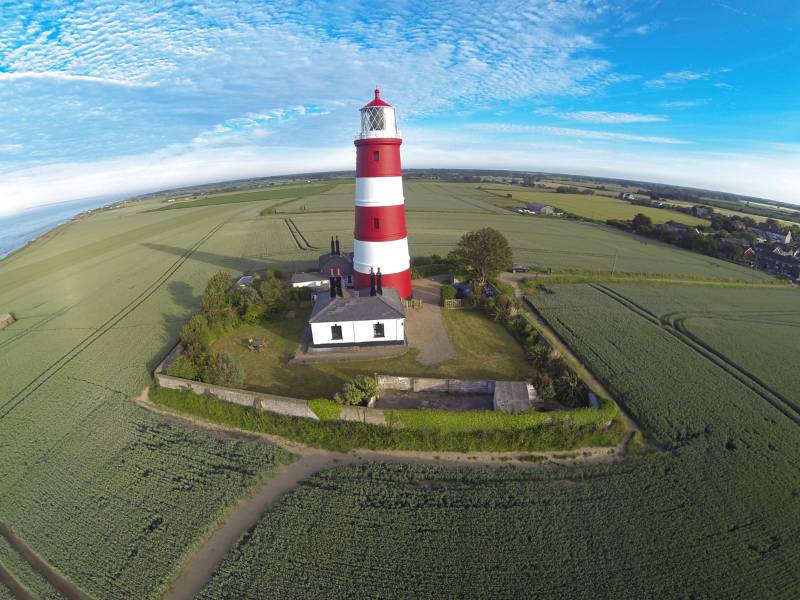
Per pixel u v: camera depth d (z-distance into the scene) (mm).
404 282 39750
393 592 15164
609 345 33938
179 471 20797
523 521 17906
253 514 18578
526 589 15195
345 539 17188
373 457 21969
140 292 49812
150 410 25906
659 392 27203
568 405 25531
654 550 16562
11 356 33781
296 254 67625
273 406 24484
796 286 55281
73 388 28547
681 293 49125
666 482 19875
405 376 28000
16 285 57031
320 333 32031
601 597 14875
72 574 15898
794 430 23719
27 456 22281
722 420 24484
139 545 16984
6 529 18047
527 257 65625
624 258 66875
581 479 20234
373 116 33781
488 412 22891
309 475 20766
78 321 41094
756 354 32906
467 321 38312
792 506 18531
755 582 15297
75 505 19016
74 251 80625
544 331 36875
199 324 33156
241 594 15094
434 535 17344
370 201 36094
